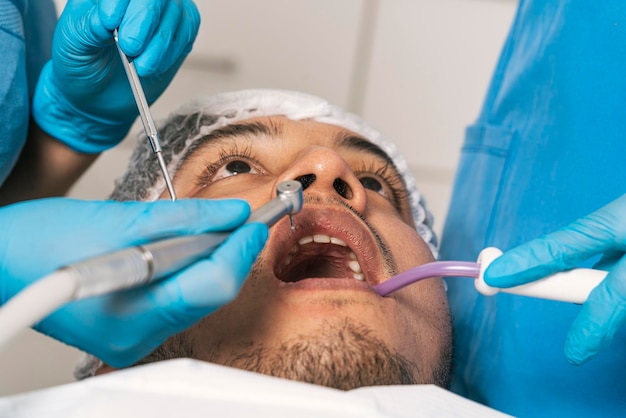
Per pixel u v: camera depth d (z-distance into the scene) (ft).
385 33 5.41
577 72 3.29
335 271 3.22
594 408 3.00
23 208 2.13
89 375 3.32
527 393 3.23
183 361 1.77
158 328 1.93
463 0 5.39
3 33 3.24
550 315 3.22
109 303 1.90
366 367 2.34
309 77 5.41
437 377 2.84
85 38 2.98
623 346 2.97
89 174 5.24
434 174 5.80
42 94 3.62
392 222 3.14
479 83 5.60
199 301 1.84
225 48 5.23
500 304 3.55
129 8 2.78
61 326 2.01
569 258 2.24
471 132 4.13
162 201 2.06
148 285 1.85
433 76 5.57
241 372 1.78
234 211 2.00
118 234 1.98
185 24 3.13
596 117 3.16
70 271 1.41
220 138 3.25
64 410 1.59
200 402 1.65
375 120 5.64
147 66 2.82
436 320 2.95
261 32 5.23
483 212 3.84
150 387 1.67
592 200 3.10
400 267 2.93
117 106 3.54
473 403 2.04
